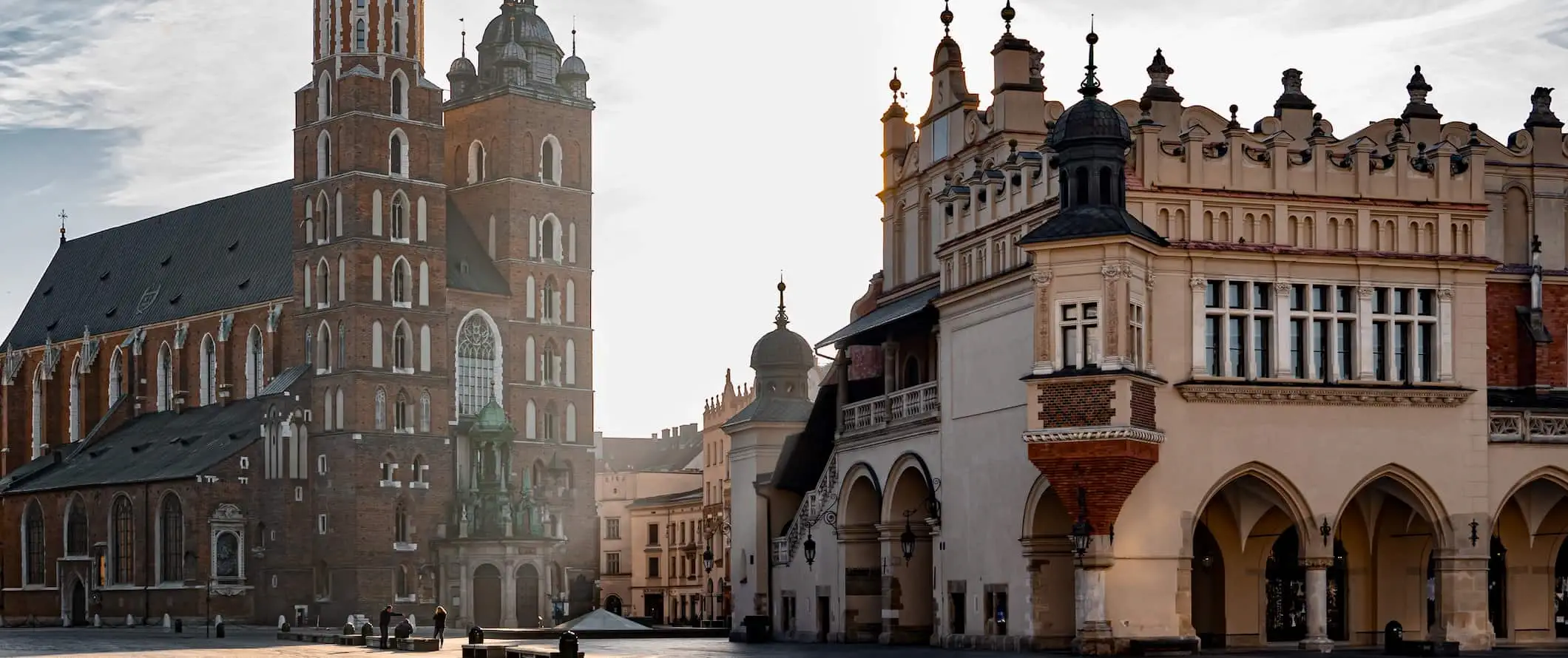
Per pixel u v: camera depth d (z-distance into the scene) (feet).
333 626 554.87
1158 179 212.84
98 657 276.82
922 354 264.11
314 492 571.69
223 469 558.15
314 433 574.97
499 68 626.23
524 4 641.40
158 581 569.23
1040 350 207.00
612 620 344.28
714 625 517.14
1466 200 222.69
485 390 604.08
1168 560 208.13
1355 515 235.40
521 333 615.57
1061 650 216.33
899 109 290.76
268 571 563.48
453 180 637.71
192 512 556.10
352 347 567.59
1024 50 250.37
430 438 580.30
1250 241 215.72
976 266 233.76
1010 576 221.66
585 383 628.69
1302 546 216.13
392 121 582.35
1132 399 202.90
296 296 590.14
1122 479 203.41
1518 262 252.21
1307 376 216.33
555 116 632.79
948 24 271.69
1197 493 210.59
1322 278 217.15
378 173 577.84
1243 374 214.28
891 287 288.71
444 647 299.58
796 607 294.25
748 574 312.91
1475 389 221.66
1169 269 212.23
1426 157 223.10
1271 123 250.57
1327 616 234.58
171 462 588.50
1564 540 243.40
